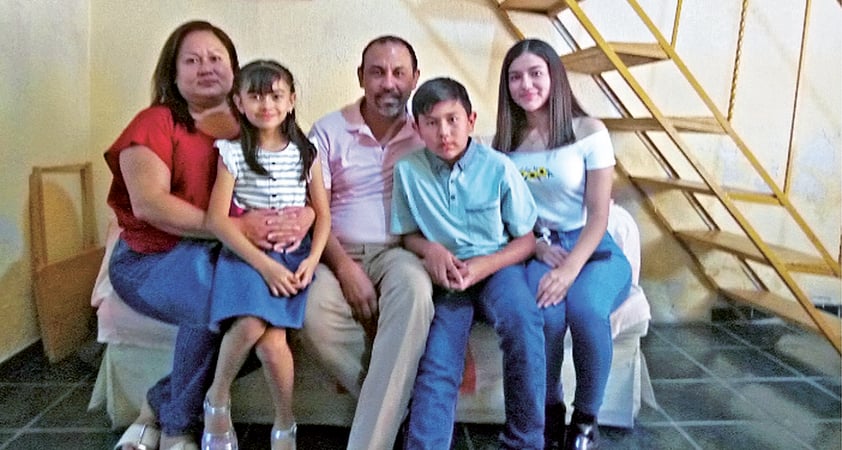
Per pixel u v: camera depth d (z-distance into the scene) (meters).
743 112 2.98
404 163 1.93
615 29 2.90
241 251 1.71
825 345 2.81
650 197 3.00
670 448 1.91
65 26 2.60
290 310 1.72
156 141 1.80
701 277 3.08
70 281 2.51
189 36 1.89
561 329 1.81
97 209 2.85
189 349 1.71
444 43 2.86
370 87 2.02
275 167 1.80
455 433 1.99
